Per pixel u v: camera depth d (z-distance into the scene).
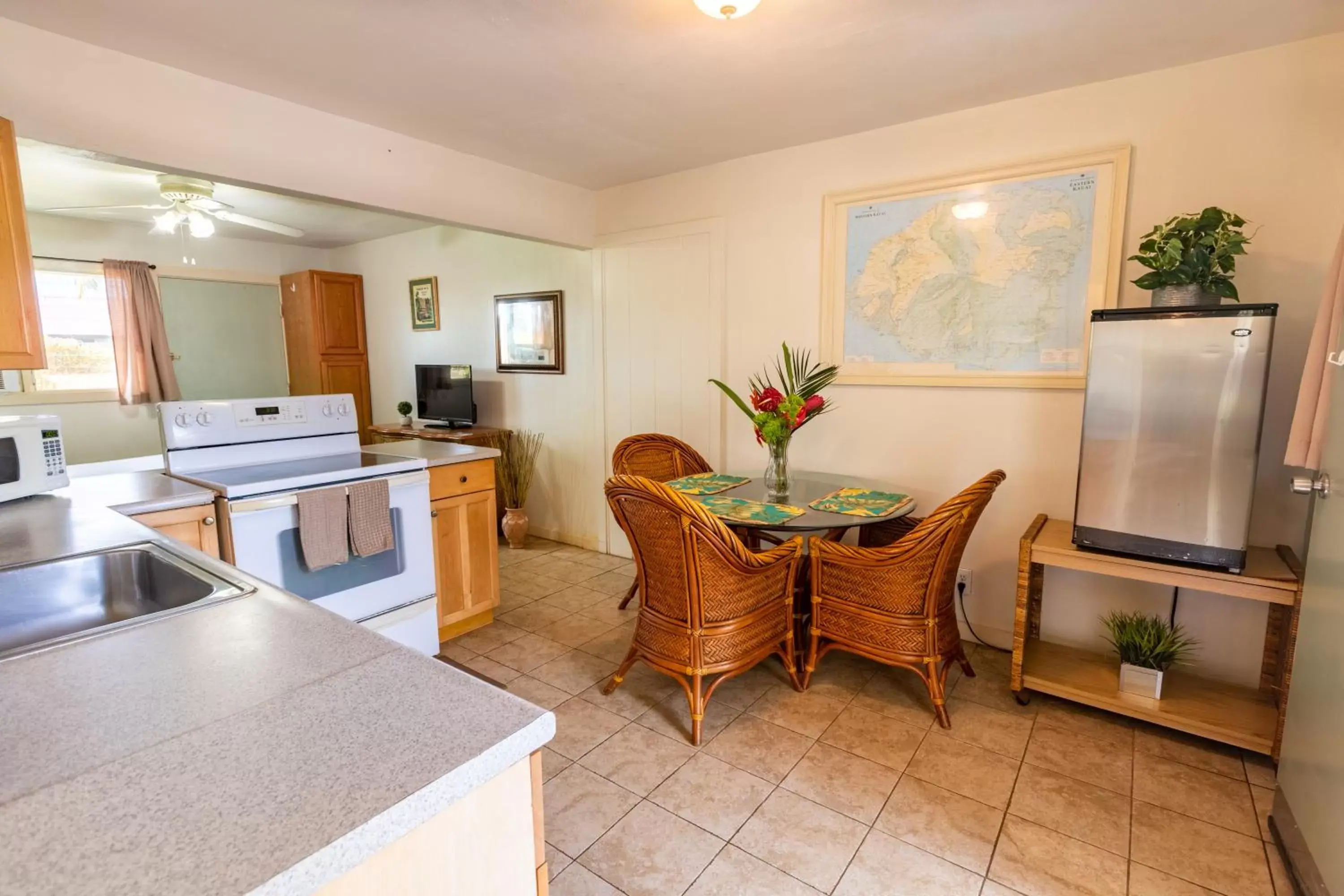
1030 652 2.58
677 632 2.21
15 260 1.81
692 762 2.07
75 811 0.58
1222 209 2.23
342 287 5.66
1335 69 2.05
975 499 2.11
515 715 0.75
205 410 2.45
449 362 5.16
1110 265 2.44
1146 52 2.15
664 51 2.10
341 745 0.69
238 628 0.99
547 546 4.48
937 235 2.77
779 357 3.30
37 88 1.92
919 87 2.42
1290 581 1.90
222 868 0.52
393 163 2.88
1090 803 1.86
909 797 1.90
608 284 3.97
